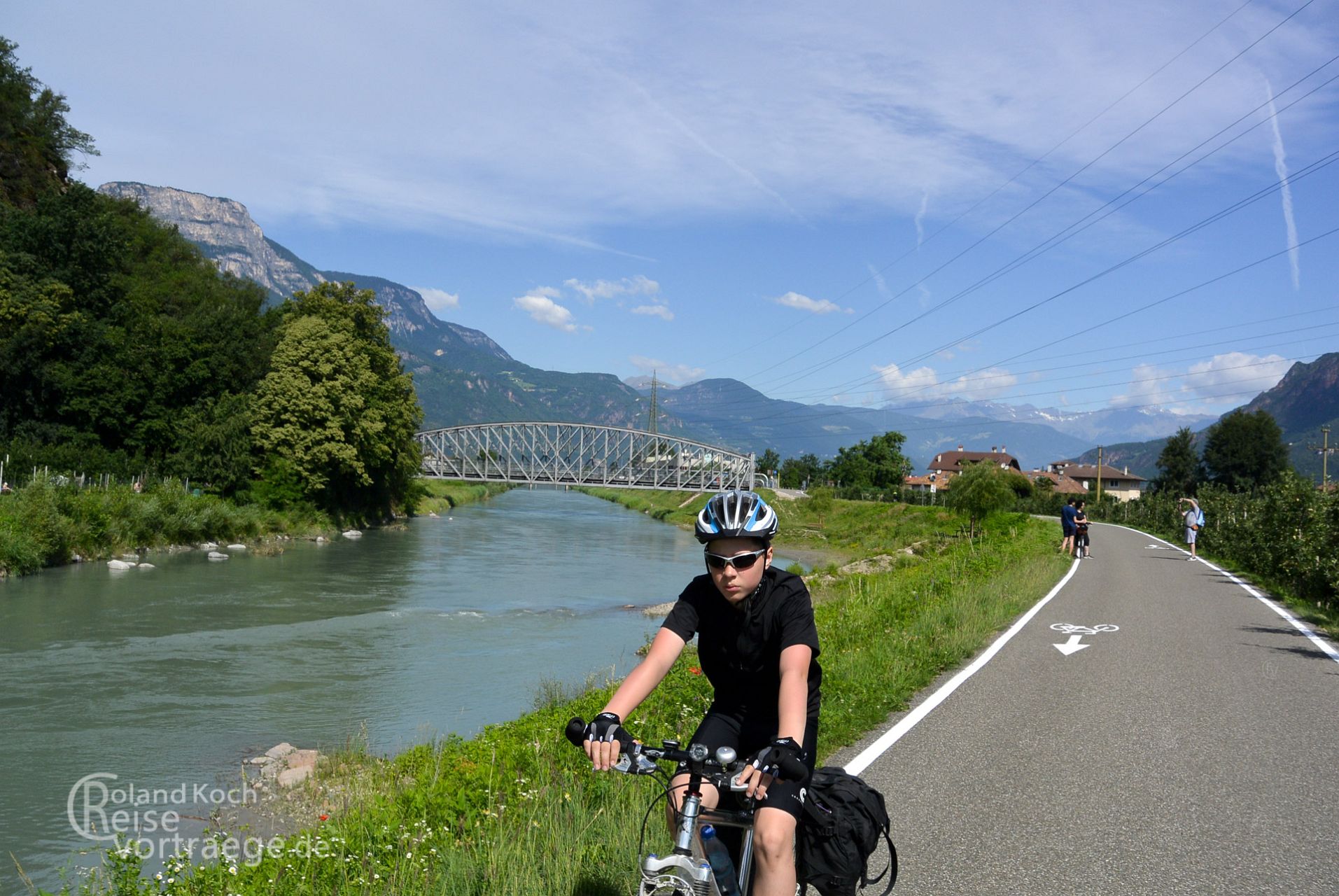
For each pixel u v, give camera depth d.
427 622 25.02
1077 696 9.41
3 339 47.00
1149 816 5.86
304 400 52.31
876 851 5.23
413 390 66.19
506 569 39.50
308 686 17.20
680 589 34.91
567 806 5.84
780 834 2.89
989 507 47.44
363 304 63.12
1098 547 36.44
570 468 109.56
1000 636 13.48
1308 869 5.01
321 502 54.50
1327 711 8.80
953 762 7.01
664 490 107.44
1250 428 89.31
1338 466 149.50
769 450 138.50
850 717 8.20
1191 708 8.87
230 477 49.34
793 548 64.00
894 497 89.06
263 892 5.15
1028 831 5.58
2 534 29.86
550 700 14.38
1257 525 25.45
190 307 67.94
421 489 81.44
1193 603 17.89
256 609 25.92
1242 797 6.25
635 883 4.49
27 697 16.03
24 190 63.38
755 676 3.46
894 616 14.77
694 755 2.89
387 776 9.79
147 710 15.31
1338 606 17.97
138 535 37.38
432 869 5.07
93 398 49.22
